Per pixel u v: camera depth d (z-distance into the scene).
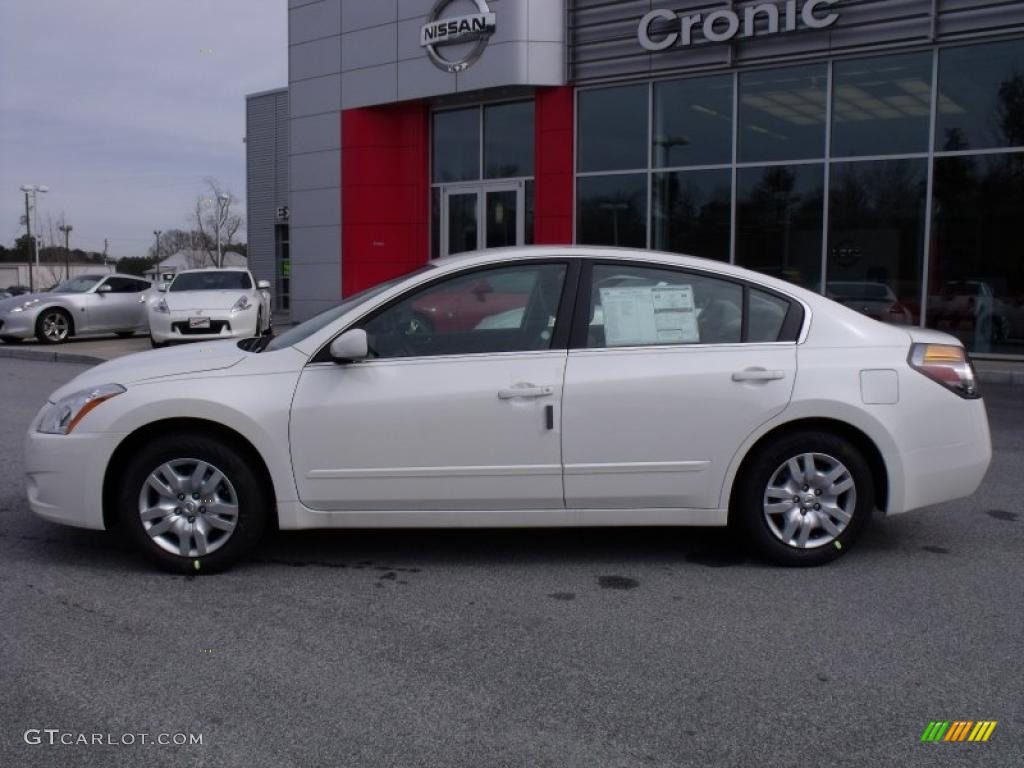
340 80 19.23
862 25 13.87
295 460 4.61
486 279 4.78
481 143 18.16
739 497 4.81
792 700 3.40
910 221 14.09
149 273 67.94
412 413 4.59
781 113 14.88
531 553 5.12
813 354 4.74
